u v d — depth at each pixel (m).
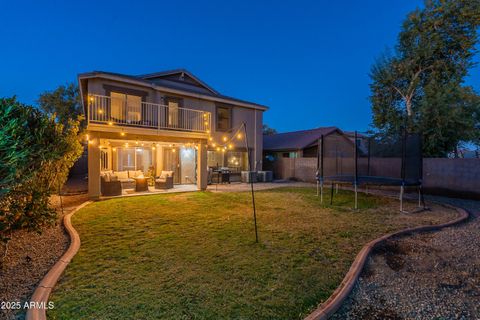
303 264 3.18
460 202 7.82
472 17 10.36
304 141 16.44
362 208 6.74
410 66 11.77
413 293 2.59
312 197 8.54
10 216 3.13
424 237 4.39
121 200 7.76
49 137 4.16
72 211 6.15
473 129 9.77
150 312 2.17
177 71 13.11
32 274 2.85
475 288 2.70
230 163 14.05
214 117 13.34
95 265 3.10
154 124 11.24
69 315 2.12
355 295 2.54
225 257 3.37
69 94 20.64
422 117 10.62
